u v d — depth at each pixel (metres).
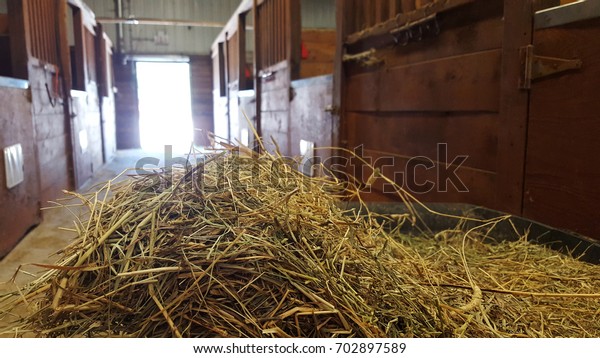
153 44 10.45
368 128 2.55
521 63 1.46
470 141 1.75
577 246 1.29
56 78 3.64
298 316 0.93
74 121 4.30
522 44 1.46
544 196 1.42
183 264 1.00
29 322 1.07
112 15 10.14
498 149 1.59
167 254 1.04
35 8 3.32
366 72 2.54
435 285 1.18
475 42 1.69
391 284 1.07
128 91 10.34
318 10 10.55
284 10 4.05
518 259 1.37
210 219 1.12
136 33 10.34
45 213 3.19
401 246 1.40
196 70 10.65
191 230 1.09
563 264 1.28
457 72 1.79
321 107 3.12
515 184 1.52
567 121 1.33
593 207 1.26
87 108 5.21
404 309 1.00
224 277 0.99
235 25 6.51
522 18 1.46
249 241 1.04
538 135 1.43
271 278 0.99
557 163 1.37
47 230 2.77
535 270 1.29
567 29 1.32
